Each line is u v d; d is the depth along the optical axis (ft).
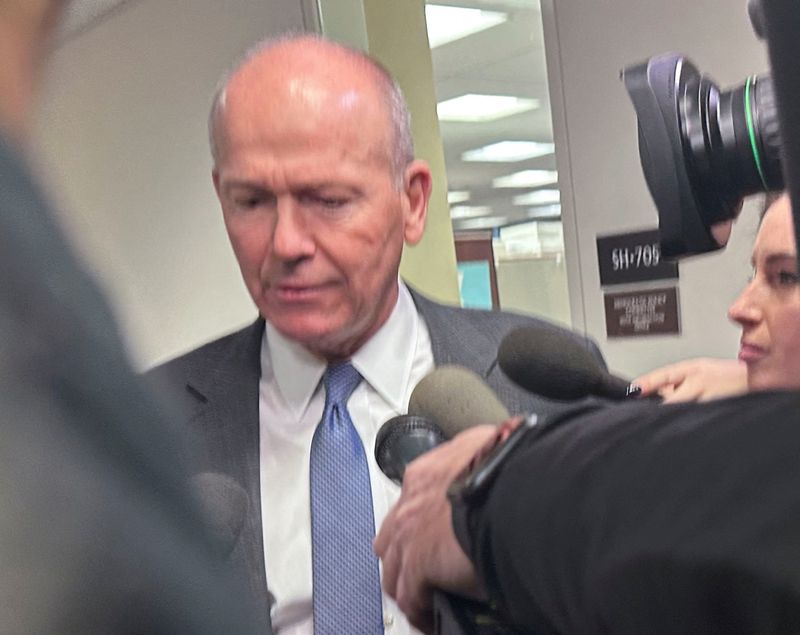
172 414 0.66
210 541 0.65
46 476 0.55
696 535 0.69
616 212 4.19
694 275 3.82
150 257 7.72
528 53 5.89
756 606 0.63
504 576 1.00
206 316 7.29
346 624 3.03
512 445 1.12
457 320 3.75
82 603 0.55
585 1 4.17
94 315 0.60
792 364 2.23
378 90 3.30
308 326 3.27
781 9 0.73
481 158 9.34
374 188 3.22
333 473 3.27
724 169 1.72
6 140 0.61
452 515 1.18
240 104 3.17
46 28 0.65
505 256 5.91
